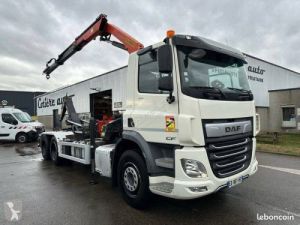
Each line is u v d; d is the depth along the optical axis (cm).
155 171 394
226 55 427
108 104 2062
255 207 436
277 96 1964
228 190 525
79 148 666
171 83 370
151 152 403
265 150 1066
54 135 846
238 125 402
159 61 361
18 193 526
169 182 376
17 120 1572
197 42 388
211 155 358
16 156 1023
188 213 415
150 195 420
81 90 2542
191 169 346
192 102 349
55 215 413
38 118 4041
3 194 520
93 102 2305
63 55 916
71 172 718
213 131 359
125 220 392
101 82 2170
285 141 1345
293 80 2423
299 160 864
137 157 429
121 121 557
